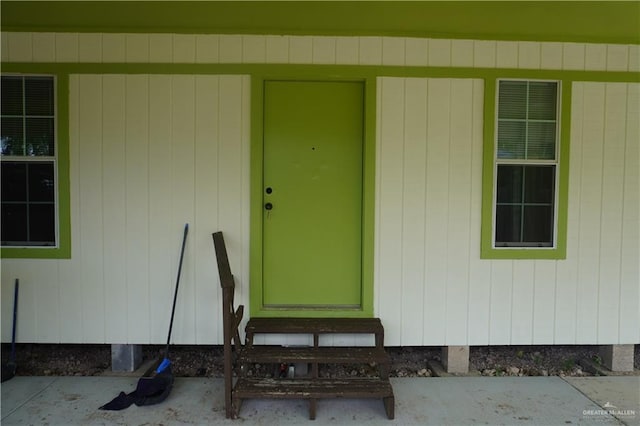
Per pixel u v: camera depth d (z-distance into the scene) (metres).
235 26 3.15
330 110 3.29
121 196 3.21
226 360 2.54
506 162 3.29
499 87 3.29
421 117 3.23
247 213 3.23
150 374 2.92
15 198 3.23
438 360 3.47
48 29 3.14
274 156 3.30
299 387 2.58
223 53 3.18
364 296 3.25
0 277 3.18
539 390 2.94
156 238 3.22
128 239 3.22
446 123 3.24
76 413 2.60
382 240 3.25
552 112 3.32
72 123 3.17
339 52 3.18
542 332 3.31
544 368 3.37
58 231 3.20
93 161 3.19
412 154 3.24
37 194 3.24
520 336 3.30
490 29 3.18
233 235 3.24
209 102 3.19
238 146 3.21
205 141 3.21
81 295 3.22
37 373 3.18
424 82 3.22
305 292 3.35
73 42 3.16
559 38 3.25
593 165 3.31
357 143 3.31
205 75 3.19
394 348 3.65
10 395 2.82
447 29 3.18
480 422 2.54
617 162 3.33
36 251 3.19
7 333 3.20
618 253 3.34
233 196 3.23
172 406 2.69
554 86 3.31
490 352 3.58
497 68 3.23
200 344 3.28
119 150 3.20
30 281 3.20
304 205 3.33
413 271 3.26
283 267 3.34
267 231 3.32
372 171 3.22
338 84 3.28
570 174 3.30
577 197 3.31
